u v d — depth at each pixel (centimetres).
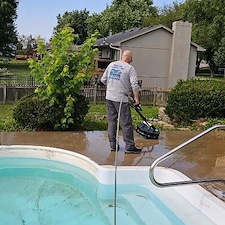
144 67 1947
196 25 2933
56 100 736
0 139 653
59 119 748
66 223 382
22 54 4969
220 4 2831
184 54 1934
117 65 553
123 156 554
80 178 525
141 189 476
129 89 555
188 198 421
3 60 3969
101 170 484
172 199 434
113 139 578
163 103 1469
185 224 372
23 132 726
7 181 505
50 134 712
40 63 741
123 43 1905
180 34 1917
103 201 441
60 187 488
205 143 672
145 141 665
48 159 588
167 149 608
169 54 1969
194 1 2936
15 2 3806
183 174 465
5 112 1091
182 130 823
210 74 3566
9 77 1978
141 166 501
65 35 744
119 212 411
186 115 923
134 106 573
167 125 919
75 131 756
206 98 905
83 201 442
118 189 475
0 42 3722
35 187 486
